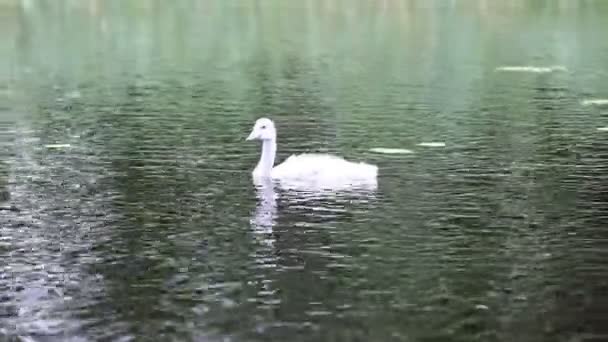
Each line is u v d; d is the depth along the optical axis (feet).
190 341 50.57
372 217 70.74
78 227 68.85
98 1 232.94
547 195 76.28
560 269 60.23
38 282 58.75
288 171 81.51
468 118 108.78
